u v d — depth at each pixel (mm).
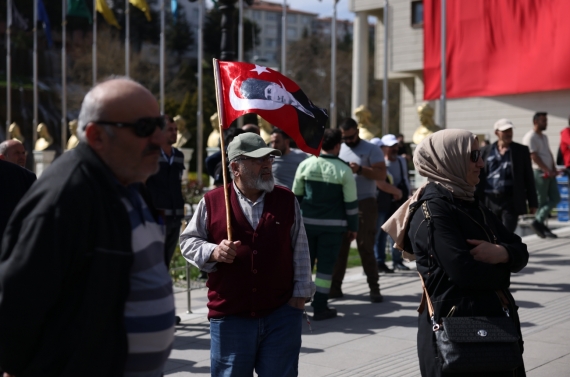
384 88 14266
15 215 2234
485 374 3223
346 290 8438
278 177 7504
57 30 48031
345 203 6891
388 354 5742
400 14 27344
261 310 3799
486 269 3199
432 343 3281
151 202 2572
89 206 2227
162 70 20438
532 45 16953
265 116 4484
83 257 2227
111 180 2307
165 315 2457
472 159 3365
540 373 5027
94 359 2254
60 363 2248
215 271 3854
